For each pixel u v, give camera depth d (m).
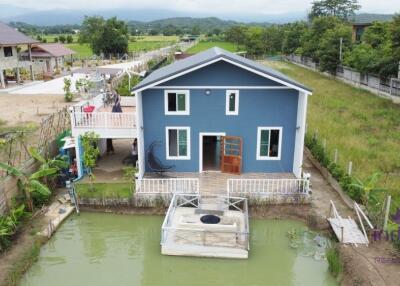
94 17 87.62
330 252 13.36
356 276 11.88
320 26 66.62
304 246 14.37
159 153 19.11
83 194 17.17
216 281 12.88
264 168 19.27
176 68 19.09
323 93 40.91
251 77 17.84
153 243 14.86
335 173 18.08
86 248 14.57
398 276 11.68
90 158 17.53
